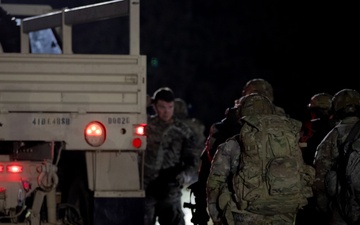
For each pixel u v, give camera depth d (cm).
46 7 1820
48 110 1377
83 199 1467
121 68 1389
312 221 1388
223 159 1166
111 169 1398
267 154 1105
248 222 1127
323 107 1423
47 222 1413
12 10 1809
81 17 1498
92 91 1383
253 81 1387
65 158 1531
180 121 1633
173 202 1625
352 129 1214
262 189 1099
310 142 1414
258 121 1116
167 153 1630
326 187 1238
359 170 1177
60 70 1381
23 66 1377
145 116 1392
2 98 1371
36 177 1377
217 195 1165
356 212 1187
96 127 1377
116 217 1391
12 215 1366
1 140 1370
